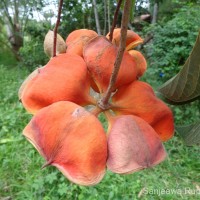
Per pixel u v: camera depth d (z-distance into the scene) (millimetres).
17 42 2453
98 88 171
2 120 1135
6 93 1503
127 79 167
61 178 798
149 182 826
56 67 162
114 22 177
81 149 142
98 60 164
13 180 828
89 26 1346
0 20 2467
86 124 145
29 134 151
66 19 1507
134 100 169
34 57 2031
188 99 211
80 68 163
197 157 946
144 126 159
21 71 2080
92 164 143
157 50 1218
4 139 1005
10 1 2375
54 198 745
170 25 1228
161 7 1929
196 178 856
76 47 187
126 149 150
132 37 200
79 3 1396
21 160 905
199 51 183
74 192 769
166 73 1209
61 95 159
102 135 147
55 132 145
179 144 993
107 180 792
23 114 1167
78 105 154
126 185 784
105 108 164
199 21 1219
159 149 158
